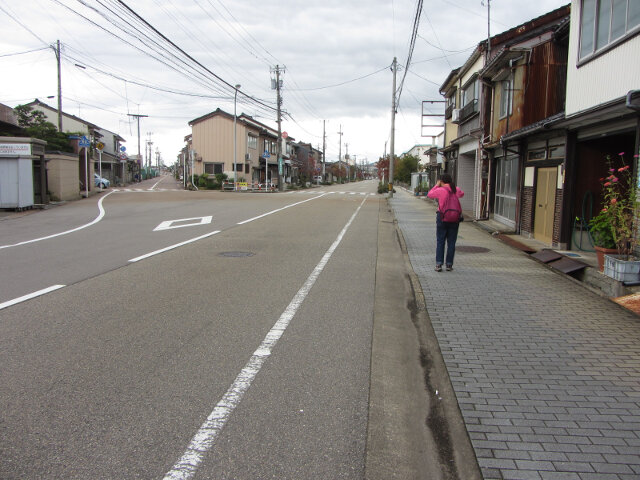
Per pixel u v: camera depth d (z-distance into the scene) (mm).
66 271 7598
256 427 3156
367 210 22750
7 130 23516
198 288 6684
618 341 4855
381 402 3609
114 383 3703
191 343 4582
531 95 12969
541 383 3902
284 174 65000
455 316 5688
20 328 4875
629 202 7051
